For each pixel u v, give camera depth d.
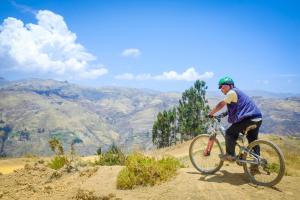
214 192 7.68
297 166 15.05
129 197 8.15
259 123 7.99
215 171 8.84
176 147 35.97
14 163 27.78
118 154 15.63
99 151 30.83
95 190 8.98
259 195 7.36
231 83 8.40
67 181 10.73
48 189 10.09
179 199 7.63
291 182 8.07
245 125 7.97
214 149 11.16
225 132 8.45
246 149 8.01
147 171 8.80
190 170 9.39
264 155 8.86
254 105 8.06
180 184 8.34
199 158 9.23
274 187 7.70
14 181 11.75
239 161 8.09
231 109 8.18
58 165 12.96
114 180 9.48
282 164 7.35
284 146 18.05
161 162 9.58
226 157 8.36
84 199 8.53
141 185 8.72
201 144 9.31
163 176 8.77
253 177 8.00
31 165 14.16
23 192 10.24
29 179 11.85
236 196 7.39
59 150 13.25
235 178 8.43
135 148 10.76
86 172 10.98
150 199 7.86
